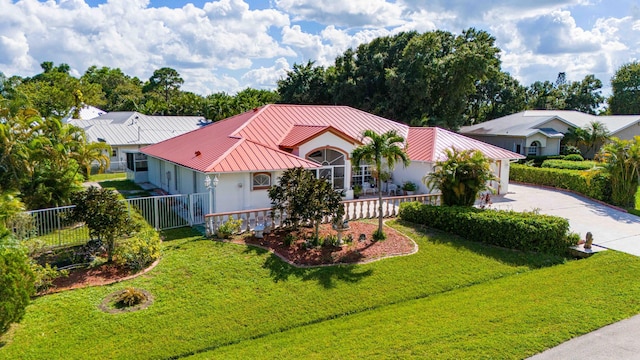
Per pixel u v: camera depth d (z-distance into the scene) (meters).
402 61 45.69
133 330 10.42
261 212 19.42
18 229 15.59
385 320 10.69
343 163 25.56
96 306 11.42
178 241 16.70
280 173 21.61
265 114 27.92
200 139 27.94
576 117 46.59
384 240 16.84
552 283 12.83
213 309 11.57
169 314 11.22
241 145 22.17
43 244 15.43
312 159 24.59
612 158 24.92
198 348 9.88
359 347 9.23
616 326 10.07
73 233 17.95
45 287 12.09
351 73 50.19
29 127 22.38
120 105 83.06
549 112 48.97
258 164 20.86
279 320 11.19
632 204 24.36
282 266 14.27
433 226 18.70
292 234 17.03
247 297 12.29
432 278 13.80
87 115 62.44
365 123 30.80
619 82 65.88
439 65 44.66
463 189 19.20
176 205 22.44
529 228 15.88
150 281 13.00
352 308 11.89
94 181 34.81
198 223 19.62
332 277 13.62
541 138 41.84
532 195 28.34
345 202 19.88
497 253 15.84
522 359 8.67
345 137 25.17
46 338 9.90
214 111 55.25
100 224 13.91
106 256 14.55
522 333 9.65
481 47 47.00
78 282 12.78
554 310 10.85
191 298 12.10
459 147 27.94
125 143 42.78
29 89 55.06
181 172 25.72
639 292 12.02
